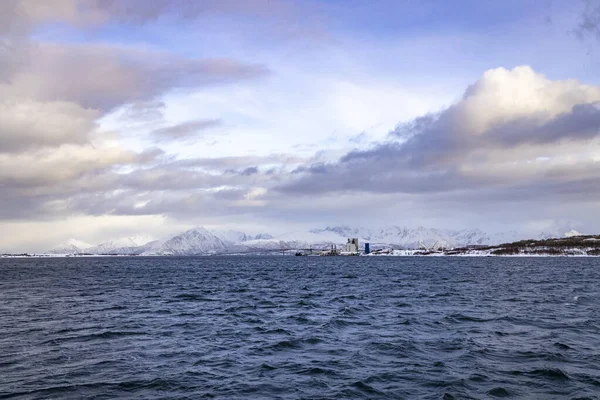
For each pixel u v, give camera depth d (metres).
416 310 50.69
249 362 28.00
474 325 40.16
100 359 28.92
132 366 27.23
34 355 30.05
